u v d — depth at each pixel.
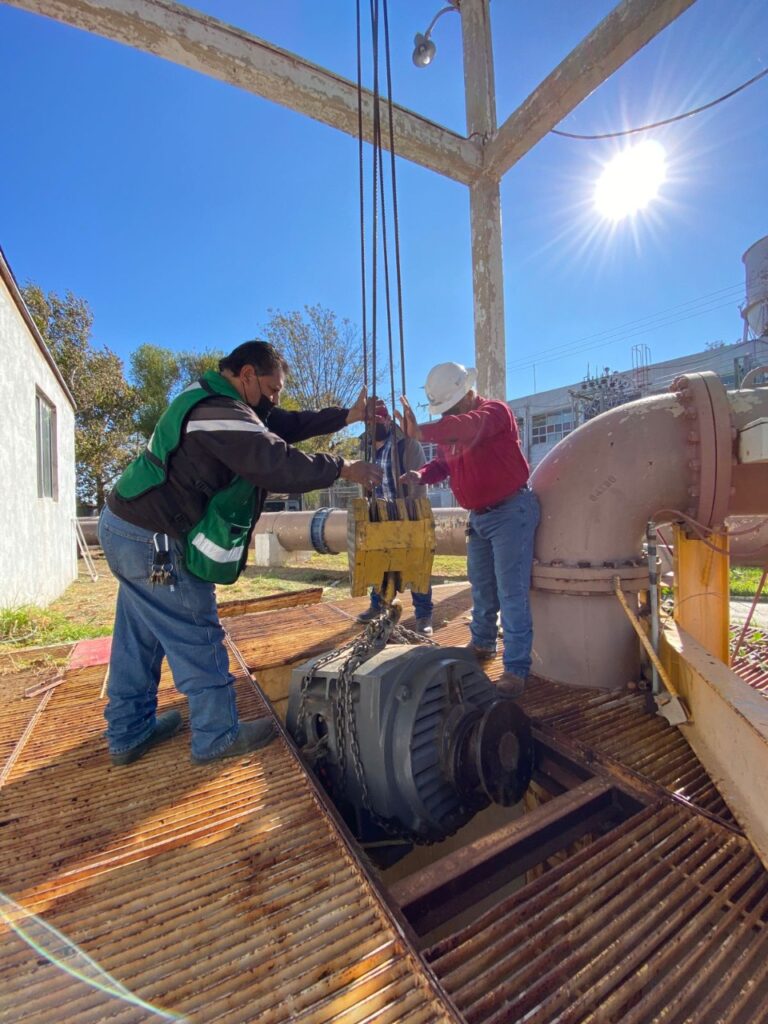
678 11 2.57
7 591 5.20
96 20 2.70
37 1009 0.93
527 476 2.41
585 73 2.97
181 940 1.07
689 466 2.23
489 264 3.96
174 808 1.56
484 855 1.37
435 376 2.56
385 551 1.78
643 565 2.37
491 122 3.92
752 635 3.61
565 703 2.26
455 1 4.03
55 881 1.26
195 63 2.97
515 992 0.96
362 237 2.15
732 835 1.38
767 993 0.99
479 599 2.80
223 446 1.61
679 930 1.09
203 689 1.82
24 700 2.49
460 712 1.64
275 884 1.23
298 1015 0.90
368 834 1.81
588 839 1.70
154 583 1.71
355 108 3.32
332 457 1.74
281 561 9.07
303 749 1.89
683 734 1.96
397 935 1.06
